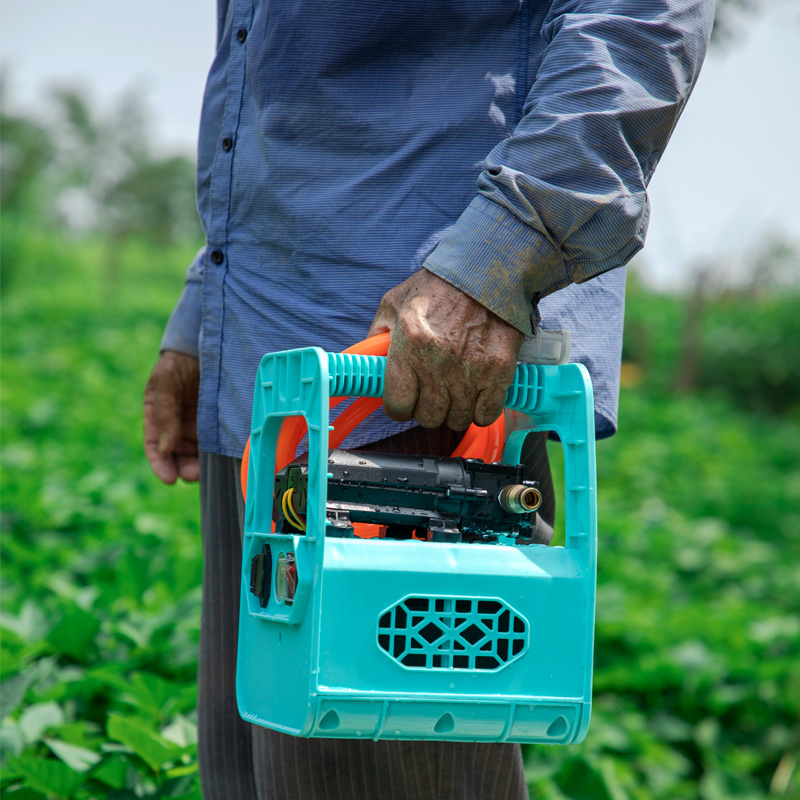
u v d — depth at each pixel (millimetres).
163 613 3248
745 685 3900
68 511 5090
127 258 39562
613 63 1332
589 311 1649
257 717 1241
